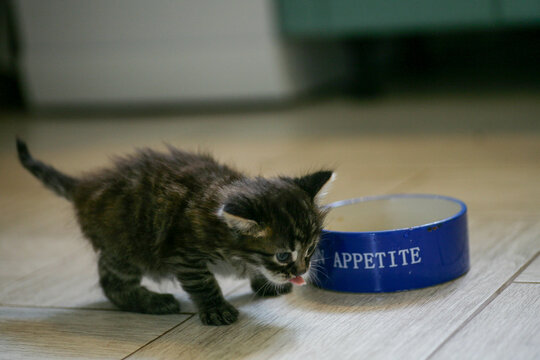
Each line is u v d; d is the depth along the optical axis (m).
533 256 1.30
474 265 1.29
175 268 1.22
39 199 1.71
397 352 1.13
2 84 3.02
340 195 1.58
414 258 1.24
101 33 2.59
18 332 1.24
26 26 2.67
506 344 1.13
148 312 1.26
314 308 1.23
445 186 1.58
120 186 1.26
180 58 2.53
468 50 3.22
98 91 2.65
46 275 1.38
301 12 2.31
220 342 1.18
